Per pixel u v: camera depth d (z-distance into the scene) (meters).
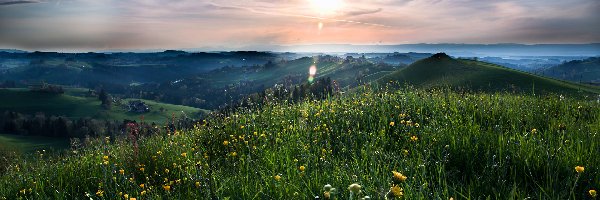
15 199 5.85
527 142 4.76
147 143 7.98
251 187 4.38
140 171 6.21
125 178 5.33
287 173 4.64
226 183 4.58
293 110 9.55
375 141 5.70
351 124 7.22
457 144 4.99
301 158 5.28
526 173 4.11
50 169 7.17
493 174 4.05
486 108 7.80
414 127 6.34
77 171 6.68
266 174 4.81
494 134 5.34
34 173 7.21
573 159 4.19
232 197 4.24
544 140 5.10
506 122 6.77
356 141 5.95
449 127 6.07
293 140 6.46
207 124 9.09
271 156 5.55
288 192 4.04
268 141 6.72
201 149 7.08
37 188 6.10
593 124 6.39
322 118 8.02
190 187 4.84
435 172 4.20
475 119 6.68
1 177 7.33
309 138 6.55
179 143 8.13
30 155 8.62
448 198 3.41
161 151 6.93
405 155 4.68
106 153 8.01
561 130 5.85
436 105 8.48
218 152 6.67
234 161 5.75
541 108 8.41
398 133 6.32
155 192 4.79
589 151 4.54
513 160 4.30
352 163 4.76
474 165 4.47
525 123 6.62
